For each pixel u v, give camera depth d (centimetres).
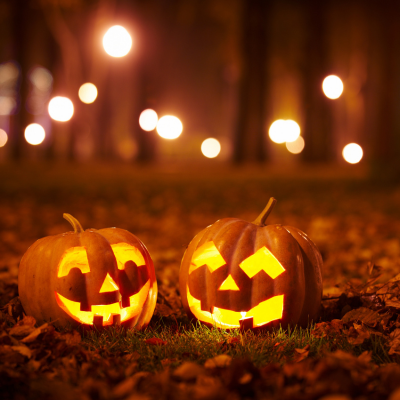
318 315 382
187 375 262
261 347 310
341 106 4394
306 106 3362
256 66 3066
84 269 346
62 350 297
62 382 262
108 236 361
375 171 1841
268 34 3062
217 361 279
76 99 3384
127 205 1353
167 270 574
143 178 2123
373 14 2809
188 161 4350
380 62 2744
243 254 347
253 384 250
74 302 341
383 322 341
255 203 1390
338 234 881
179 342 323
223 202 1417
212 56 4241
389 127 2711
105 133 3709
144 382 259
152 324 379
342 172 2609
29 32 3234
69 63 3344
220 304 345
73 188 1662
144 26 3039
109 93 3669
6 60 3562
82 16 3203
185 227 1020
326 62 3216
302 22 3194
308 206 1311
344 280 496
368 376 258
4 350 287
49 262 343
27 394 257
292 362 282
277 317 346
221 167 3078
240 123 3161
